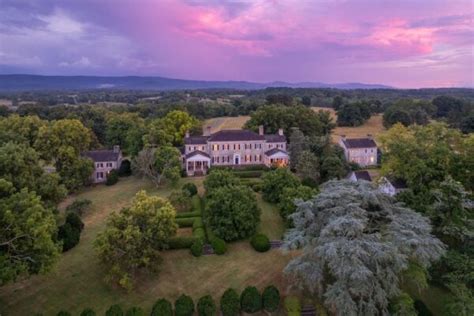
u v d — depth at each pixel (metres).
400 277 25.95
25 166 35.12
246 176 61.12
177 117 80.50
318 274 23.58
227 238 37.16
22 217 25.61
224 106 137.88
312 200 27.44
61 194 38.00
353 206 24.70
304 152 57.78
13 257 25.16
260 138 68.38
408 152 45.16
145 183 60.06
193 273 32.25
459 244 30.69
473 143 42.28
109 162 64.62
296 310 26.23
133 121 88.50
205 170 65.06
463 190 31.95
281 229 40.91
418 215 26.23
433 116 123.50
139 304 28.30
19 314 26.83
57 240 34.41
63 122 59.25
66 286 30.23
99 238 29.36
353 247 21.64
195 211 43.84
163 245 32.03
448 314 25.66
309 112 86.12
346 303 21.64
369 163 72.69
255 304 26.75
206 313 26.12
